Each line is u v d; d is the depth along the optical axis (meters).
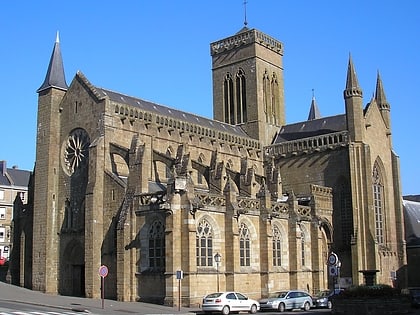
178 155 68.94
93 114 68.94
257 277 64.75
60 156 72.00
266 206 66.50
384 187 86.81
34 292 67.62
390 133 90.62
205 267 58.81
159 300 56.88
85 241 63.91
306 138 86.31
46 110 73.12
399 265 86.81
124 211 61.03
